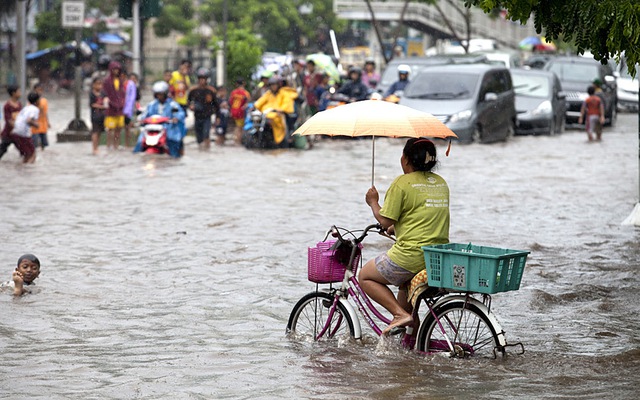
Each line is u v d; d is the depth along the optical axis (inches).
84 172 1665.8
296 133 690.2
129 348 695.1
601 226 1190.9
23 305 810.2
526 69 2628.0
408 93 2276.1
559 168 1793.8
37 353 681.0
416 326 679.7
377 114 681.6
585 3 740.0
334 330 707.4
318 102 2468.0
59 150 2020.2
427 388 601.0
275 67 2385.6
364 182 1562.5
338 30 5162.4
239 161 1846.7
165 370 642.2
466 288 629.6
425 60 2746.1
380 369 640.4
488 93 2265.0
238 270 944.3
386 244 1060.5
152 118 1940.2
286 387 605.0
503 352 655.1
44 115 2010.3
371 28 5516.7
